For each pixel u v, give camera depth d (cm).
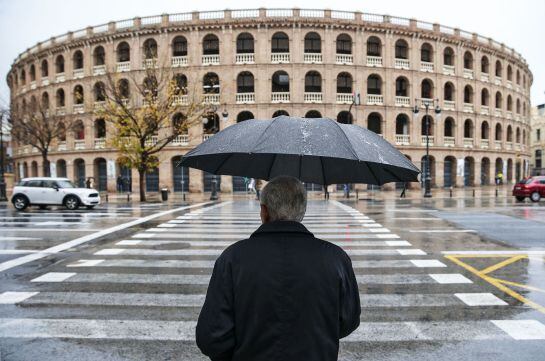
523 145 4850
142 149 2538
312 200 2602
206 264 837
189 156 295
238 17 3472
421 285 682
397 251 964
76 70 3878
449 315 541
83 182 3984
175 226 1398
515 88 4550
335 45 3478
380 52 3634
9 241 1116
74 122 3616
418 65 3694
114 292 646
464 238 1152
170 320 525
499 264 833
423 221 1530
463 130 3934
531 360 412
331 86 3462
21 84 4528
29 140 3275
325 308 180
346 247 1012
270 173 362
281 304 176
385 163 263
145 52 3541
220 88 3450
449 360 413
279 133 265
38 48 4172
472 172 4078
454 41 3847
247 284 180
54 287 675
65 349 439
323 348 175
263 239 193
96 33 3719
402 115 3753
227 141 282
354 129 296
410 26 3644
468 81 3984
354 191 3616
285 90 3622
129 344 452
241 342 179
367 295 627
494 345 448
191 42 3484
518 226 1402
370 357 421
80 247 1025
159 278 728
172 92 2669
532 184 2448
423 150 3700
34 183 2058
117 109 2867
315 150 247
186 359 418
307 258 185
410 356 423
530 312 552
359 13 3522
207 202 2502
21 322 517
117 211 1947
